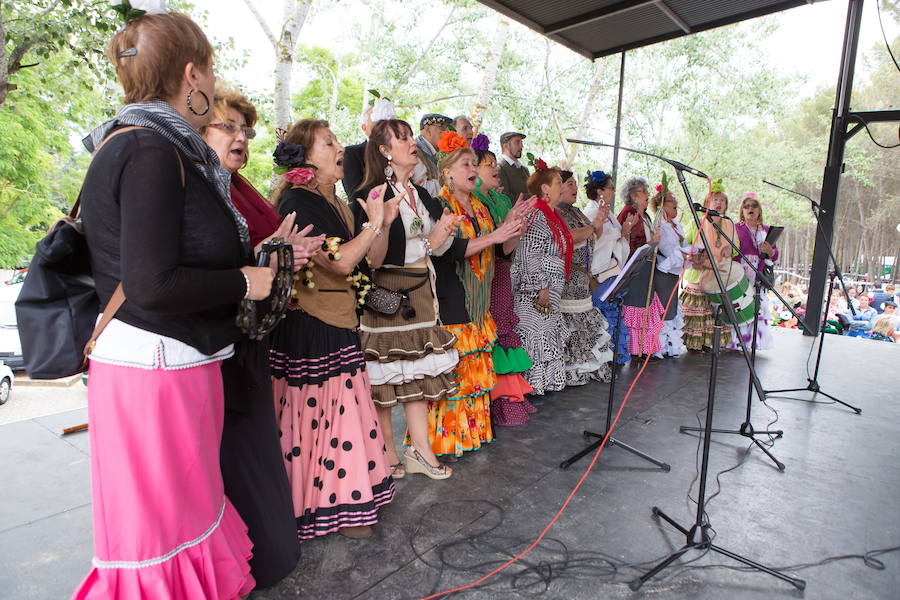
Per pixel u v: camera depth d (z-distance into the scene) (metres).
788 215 13.93
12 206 12.52
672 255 4.89
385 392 2.58
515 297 3.66
